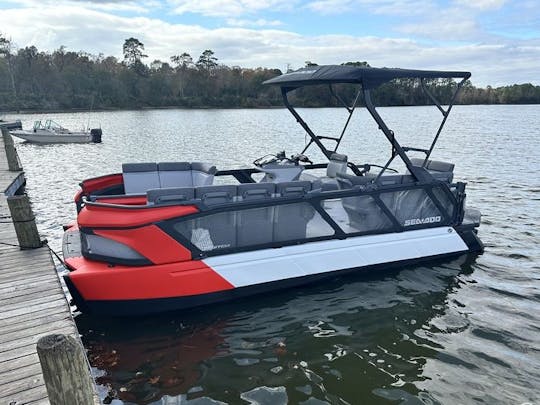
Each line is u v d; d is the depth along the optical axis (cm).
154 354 526
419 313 629
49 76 9344
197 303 616
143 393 457
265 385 470
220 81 11306
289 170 769
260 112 9256
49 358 227
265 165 774
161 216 577
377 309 638
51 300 543
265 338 561
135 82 10562
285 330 580
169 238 586
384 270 755
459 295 684
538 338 567
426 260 791
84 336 562
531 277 753
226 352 530
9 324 485
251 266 636
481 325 598
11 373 397
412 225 769
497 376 488
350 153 2603
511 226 1045
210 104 10856
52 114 7994
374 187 720
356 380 479
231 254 631
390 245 737
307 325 593
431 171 833
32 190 1598
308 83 759
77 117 7119
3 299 545
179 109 10525
